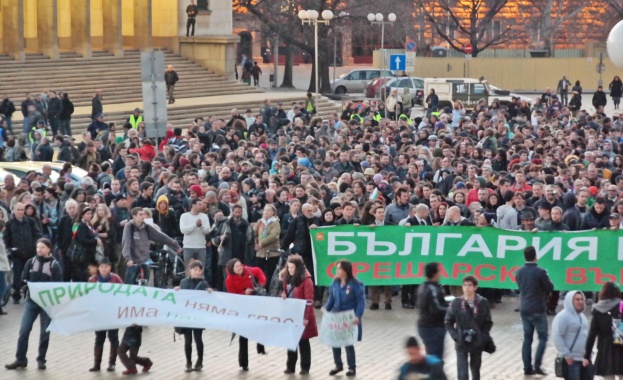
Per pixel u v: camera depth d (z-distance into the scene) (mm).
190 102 71625
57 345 25453
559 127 57969
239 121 51812
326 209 28938
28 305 23391
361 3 93750
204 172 35406
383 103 71188
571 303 20641
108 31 76125
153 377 22906
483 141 46625
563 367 20688
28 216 28781
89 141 42781
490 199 31188
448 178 36406
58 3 79188
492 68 102000
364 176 34969
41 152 45031
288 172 35656
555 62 102188
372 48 126312
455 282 27891
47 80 69250
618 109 87688
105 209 28312
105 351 24938
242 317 22906
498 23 110312
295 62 128875
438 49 104250
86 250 27500
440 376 16812
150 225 27562
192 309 23016
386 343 25500
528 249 22922
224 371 23391
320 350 25109
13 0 69562
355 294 22594
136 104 70250
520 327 27141
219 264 28719
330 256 27891
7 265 27359
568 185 34656
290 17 90438
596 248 27578
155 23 81188
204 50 80062
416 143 48219
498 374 23078
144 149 42219
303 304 22859
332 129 54562
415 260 27906
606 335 20641
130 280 27359
